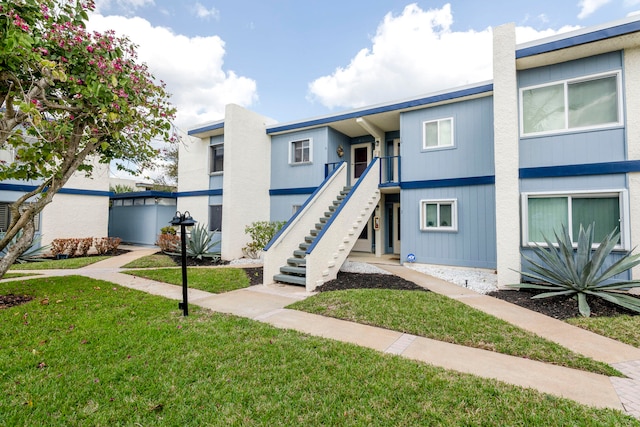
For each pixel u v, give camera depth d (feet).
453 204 30.01
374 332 14.48
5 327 14.28
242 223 39.91
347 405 8.80
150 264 34.60
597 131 23.00
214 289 22.90
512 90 23.35
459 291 21.70
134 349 12.23
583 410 8.43
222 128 42.24
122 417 8.32
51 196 20.26
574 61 23.94
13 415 8.27
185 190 48.42
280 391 9.49
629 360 11.64
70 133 19.12
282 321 15.98
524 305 18.38
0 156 32.48
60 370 10.63
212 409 8.66
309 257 22.53
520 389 9.52
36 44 15.49
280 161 43.55
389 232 42.88
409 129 32.99
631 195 21.75
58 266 32.45
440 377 10.19
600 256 18.33
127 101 19.35
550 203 24.35
